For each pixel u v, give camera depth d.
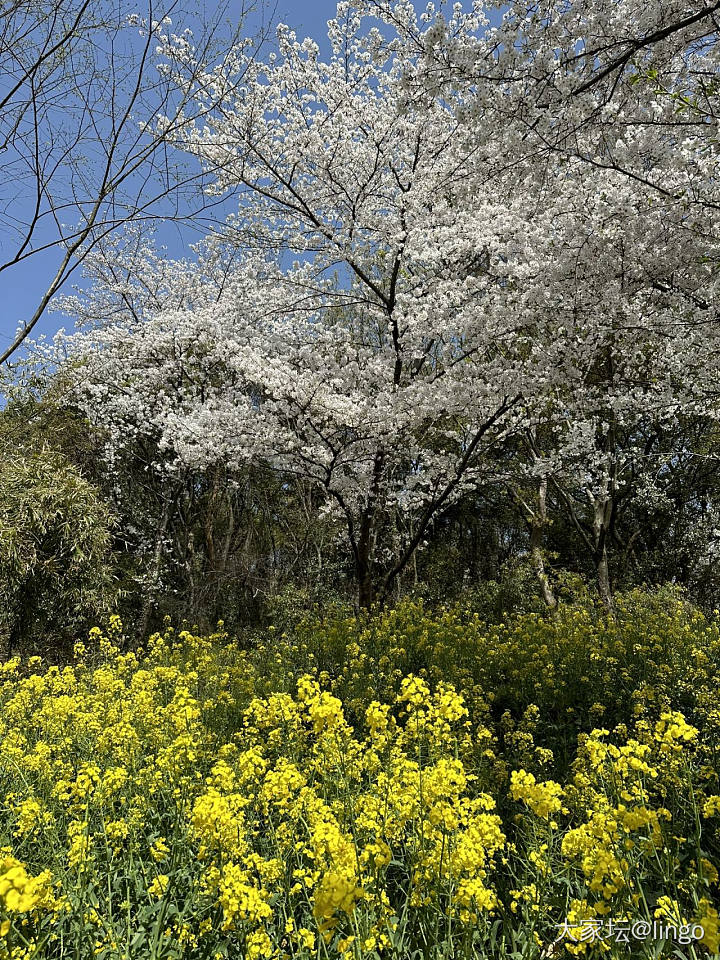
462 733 4.71
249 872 2.81
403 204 9.41
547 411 11.34
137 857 3.33
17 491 9.01
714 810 2.80
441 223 9.46
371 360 10.26
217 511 17.25
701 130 5.75
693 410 10.50
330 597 15.30
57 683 6.59
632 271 6.46
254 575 16.58
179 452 11.63
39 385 15.57
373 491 10.80
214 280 15.89
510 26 5.03
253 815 3.43
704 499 16.73
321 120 9.12
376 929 2.36
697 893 2.53
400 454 10.69
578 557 19.67
